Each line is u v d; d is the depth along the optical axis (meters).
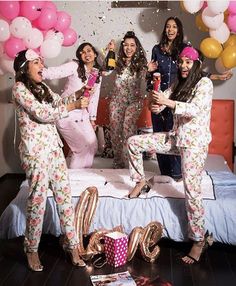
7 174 4.94
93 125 4.02
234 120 4.61
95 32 4.46
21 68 2.58
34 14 3.39
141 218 3.04
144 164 4.12
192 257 2.93
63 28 3.71
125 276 2.70
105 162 4.20
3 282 2.64
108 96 4.54
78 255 2.89
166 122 3.61
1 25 3.32
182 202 3.04
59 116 2.59
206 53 3.82
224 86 4.54
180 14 4.36
